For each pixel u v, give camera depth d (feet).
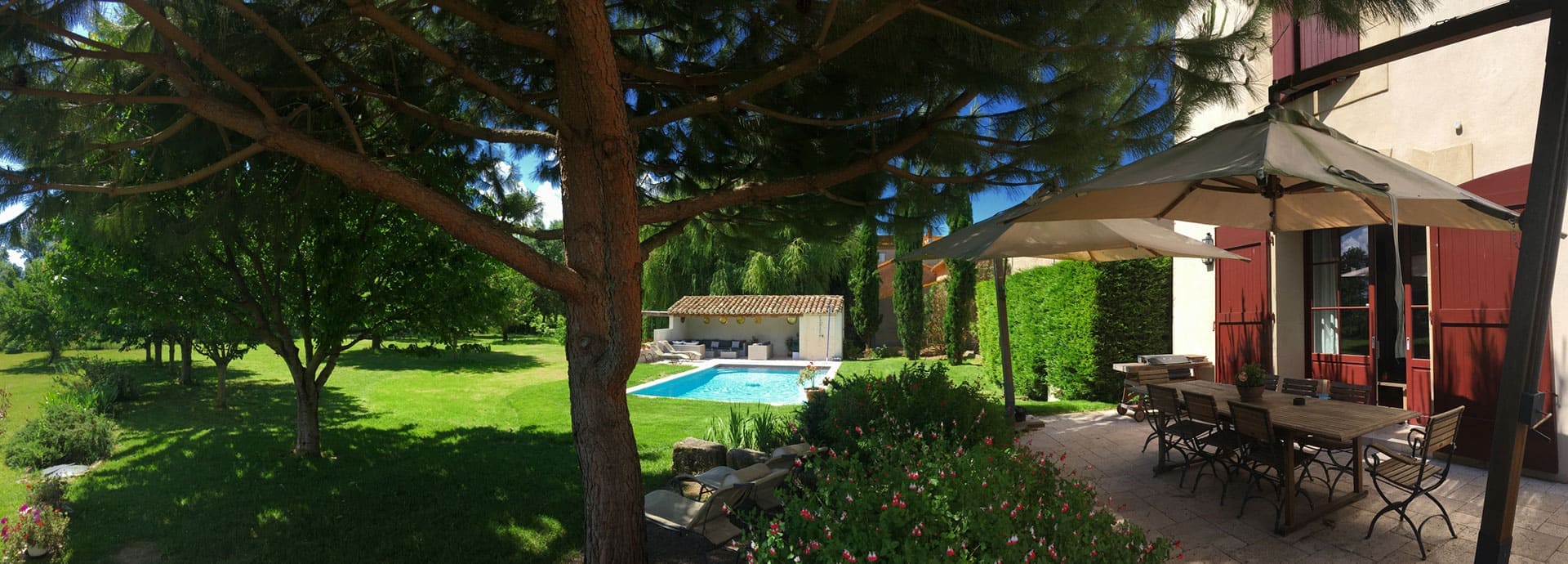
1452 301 20.42
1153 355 32.40
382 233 23.79
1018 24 11.91
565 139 13.08
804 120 14.08
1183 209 17.74
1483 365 19.53
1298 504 16.81
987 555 8.16
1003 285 27.96
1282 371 27.37
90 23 10.32
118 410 36.81
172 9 11.15
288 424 33.37
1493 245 19.34
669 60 16.03
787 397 52.39
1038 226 21.40
